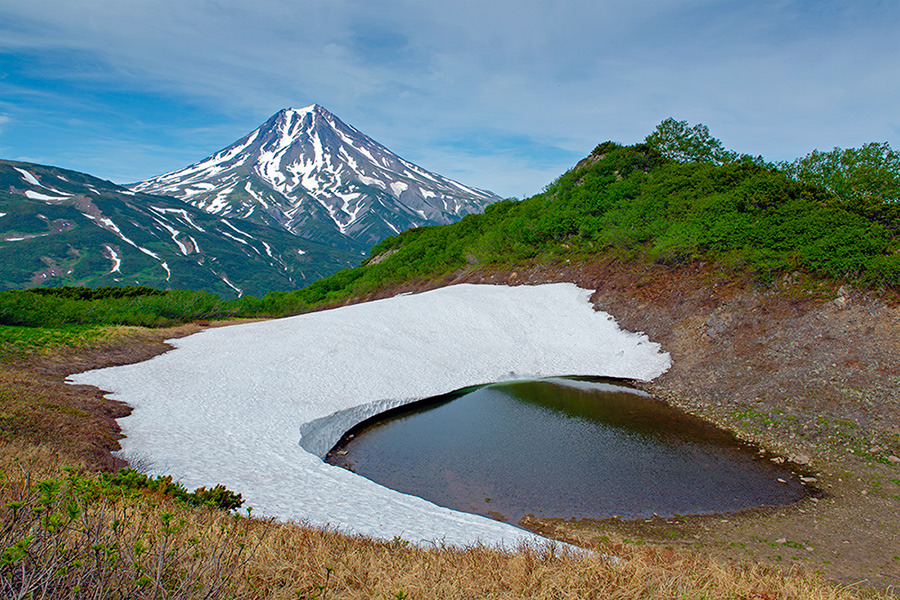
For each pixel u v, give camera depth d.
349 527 8.24
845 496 11.18
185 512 6.35
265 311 51.03
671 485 11.85
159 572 3.57
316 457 13.02
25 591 2.85
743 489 11.61
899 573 8.21
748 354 19.58
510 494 11.49
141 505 5.82
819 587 6.56
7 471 6.80
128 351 21.30
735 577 6.61
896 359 16.05
